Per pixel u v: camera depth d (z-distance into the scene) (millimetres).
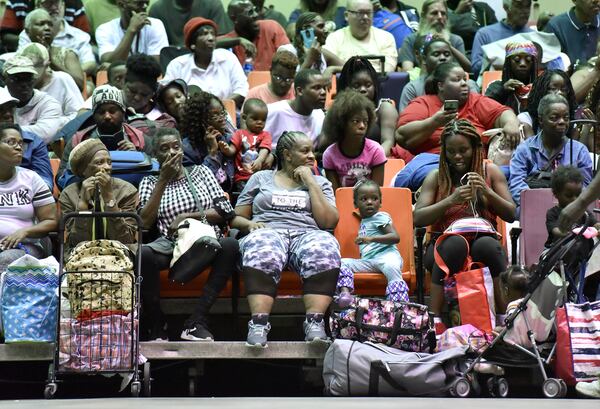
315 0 15969
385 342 9008
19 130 9945
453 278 9516
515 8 14953
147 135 11266
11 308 8992
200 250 9266
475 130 9984
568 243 8922
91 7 15781
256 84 14172
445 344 9023
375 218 9977
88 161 9555
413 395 8672
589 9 14961
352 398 8406
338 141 10844
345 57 14734
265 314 9164
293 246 9531
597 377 8719
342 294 9500
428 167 10836
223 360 10203
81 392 9867
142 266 9297
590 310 8859
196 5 15375
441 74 11828
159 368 9430
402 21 15906
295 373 10188
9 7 15078
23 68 11812
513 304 9086
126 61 12891
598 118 12062
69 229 9414
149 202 9625
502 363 8883
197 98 10914
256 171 11094
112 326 8734
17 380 9562
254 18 15156
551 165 10883
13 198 9906
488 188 9844
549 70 11977
